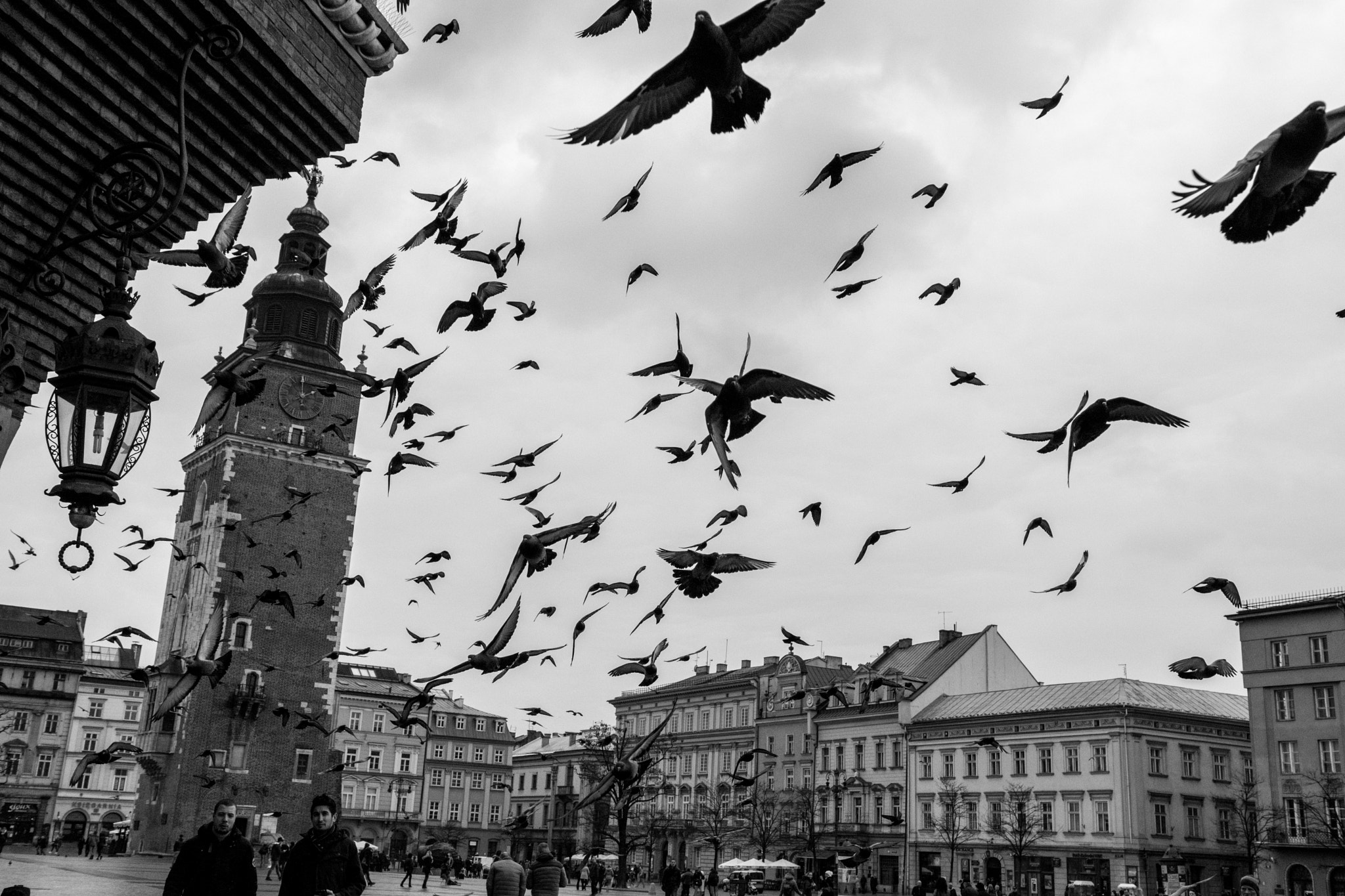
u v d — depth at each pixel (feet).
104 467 28.94
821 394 23.82
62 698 355.97
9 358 31.86
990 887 247.70
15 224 41.86
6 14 38.63
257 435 254.47
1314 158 17.89
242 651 239.50
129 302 30.58
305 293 267.39
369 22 51.72
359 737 374.43
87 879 143.23
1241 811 229.25
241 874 32.45
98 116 42.45
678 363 31.24
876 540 52.11
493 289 48.37
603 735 330.75
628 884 290.76
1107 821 234.79
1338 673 214.90
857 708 287.28
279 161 50.31
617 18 24.72
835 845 278.46
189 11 43.14
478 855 380.78
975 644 295.69
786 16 18.95
